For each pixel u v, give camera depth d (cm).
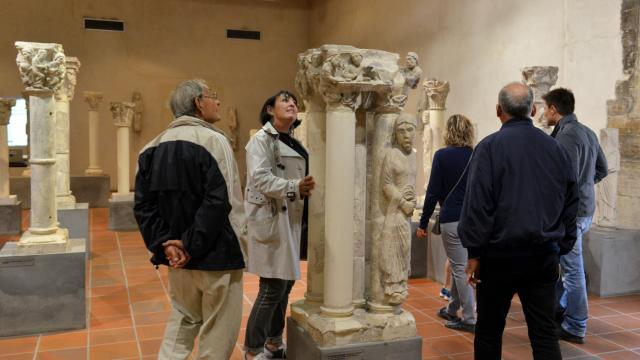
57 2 1430
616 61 638
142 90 1517
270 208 311
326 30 1544
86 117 1471
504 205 257
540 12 762
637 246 545
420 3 1077
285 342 389
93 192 1182
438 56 1020
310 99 319
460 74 955
